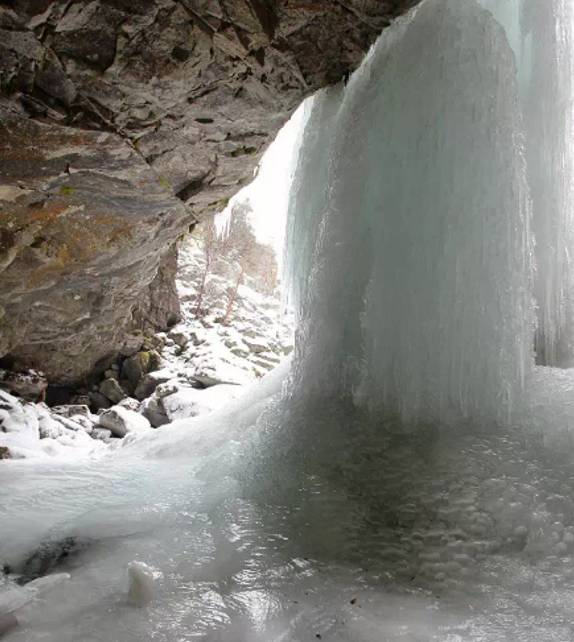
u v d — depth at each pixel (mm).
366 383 3494
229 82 3814
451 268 3148
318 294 3896
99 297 7012
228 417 4945
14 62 3404
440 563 2357
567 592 2104
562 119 3857
